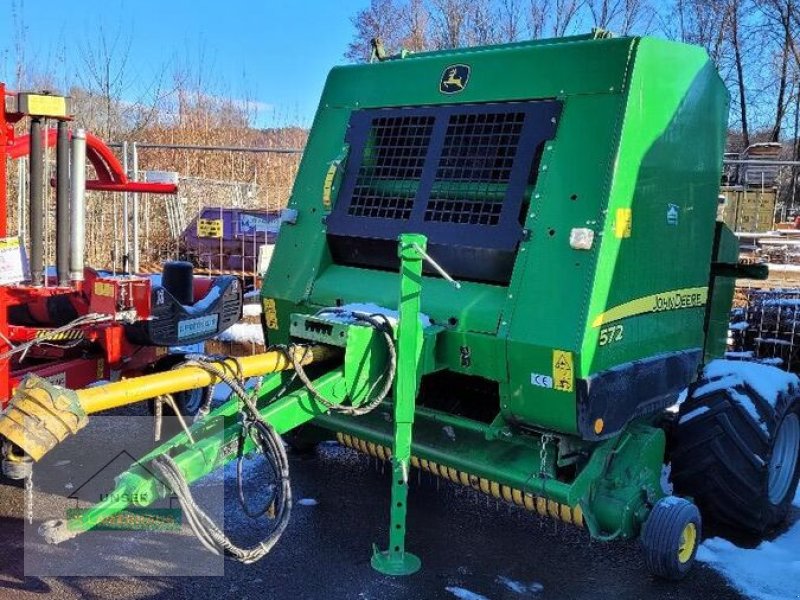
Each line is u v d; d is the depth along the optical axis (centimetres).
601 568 411
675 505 390
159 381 312
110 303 477
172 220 1214
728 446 430
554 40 442
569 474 409
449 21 2464
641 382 402
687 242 438
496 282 407
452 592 379
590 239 365
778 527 477
